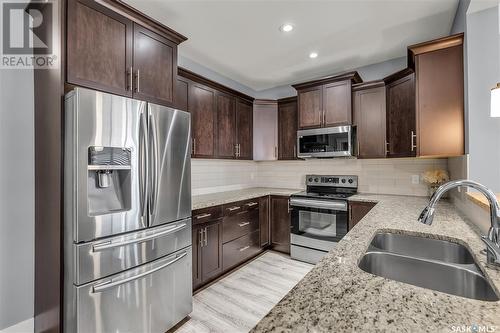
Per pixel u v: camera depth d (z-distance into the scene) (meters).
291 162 3.95
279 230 3.49
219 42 2.63
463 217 1.72
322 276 0.81
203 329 1.90
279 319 0.58
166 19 2.22
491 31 1.77
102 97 1.48
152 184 1.74
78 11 1.51
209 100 2.96
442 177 2.61
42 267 1.64
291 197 3.30
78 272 1.38
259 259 3.26
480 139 1.80
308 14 2.14
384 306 0.63
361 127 3.07
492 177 1.77
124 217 1.57
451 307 0.62
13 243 1.75
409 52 2.28
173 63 2.09
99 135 1.46
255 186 4.24
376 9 2.08
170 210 1.88
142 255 1.67
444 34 2.47
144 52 1.87
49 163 1.56
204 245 2.47
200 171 3.21
